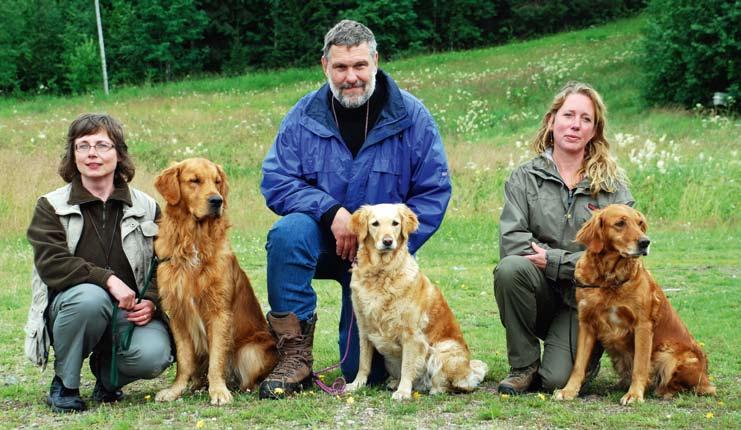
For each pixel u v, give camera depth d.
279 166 5.01
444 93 28.44
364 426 3.91
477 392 4.66
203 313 4.53
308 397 4.50
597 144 4.95
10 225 11.66
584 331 4.50
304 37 44.91
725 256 10.12
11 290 8.09
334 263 5.12
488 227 12.48
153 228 4.62
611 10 48.09
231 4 46.00
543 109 25.06
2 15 41.28
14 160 14.91
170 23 42.41
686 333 4.56
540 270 4.72
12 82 40.59
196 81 39.38
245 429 3.86
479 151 18.27
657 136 19.50
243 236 11.86
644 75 25.89
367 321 4.63
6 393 4.69
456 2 47.00
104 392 4.62
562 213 4.88
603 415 4.02
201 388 4.81
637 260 4.37
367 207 4.59
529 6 47.38
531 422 3.96
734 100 23.75
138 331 4.50
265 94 32.62
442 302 4.77
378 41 44.38
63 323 4.27
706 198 13.14
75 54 41.88
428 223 4.97
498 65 34.78
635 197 13.24
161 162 17.09
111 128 4.54
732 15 23.66
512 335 4.70
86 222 4.52
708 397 4.41
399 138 5.01
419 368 4.60
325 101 5.04
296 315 4.73
